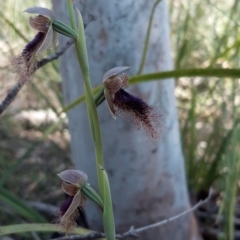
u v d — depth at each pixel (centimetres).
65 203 13
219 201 30
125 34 20
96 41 20
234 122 25
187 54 32
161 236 24
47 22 12
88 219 25
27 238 27
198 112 34
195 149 30
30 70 12
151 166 23
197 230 26
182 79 37
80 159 24
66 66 22
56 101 38
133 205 23
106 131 22
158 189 23
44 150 36
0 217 27
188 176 30
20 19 31
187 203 25
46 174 33
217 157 28
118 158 22
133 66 21
